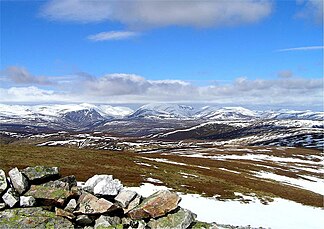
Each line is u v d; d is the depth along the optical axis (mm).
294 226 38719
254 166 98125
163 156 103750
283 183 74875
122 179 51688
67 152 81688
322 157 153375
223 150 178875
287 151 169375
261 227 35438
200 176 65938
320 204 54719
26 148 83938
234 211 41812
